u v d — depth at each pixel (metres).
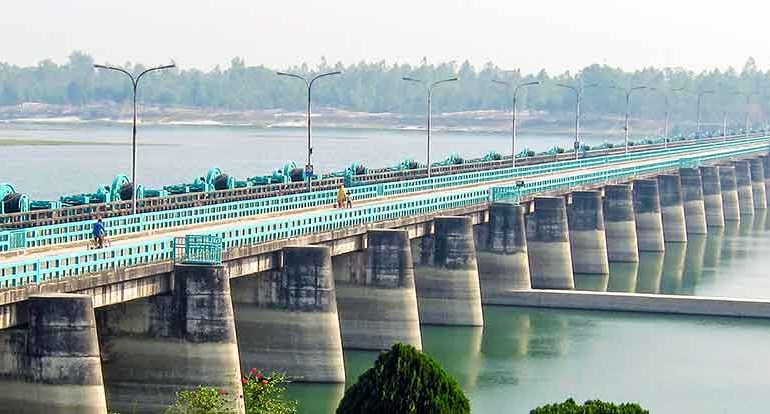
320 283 153.12
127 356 130.12
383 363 90.88
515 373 163.62
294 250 153.12
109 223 146.75
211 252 131.12
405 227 184.75
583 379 161.25
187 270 129.00
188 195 196.62
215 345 129.00
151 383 129.62
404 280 173.75
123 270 122.94
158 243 130.12
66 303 111.62
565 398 151.50
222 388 128.88
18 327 112.69
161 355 129.62
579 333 190.88
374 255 173.75
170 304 129.50
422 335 187.38
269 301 153.88
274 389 119.88
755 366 170.62
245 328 154.38
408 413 89.25
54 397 111.62
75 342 111.81
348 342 174.50
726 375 165.38
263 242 149.62
